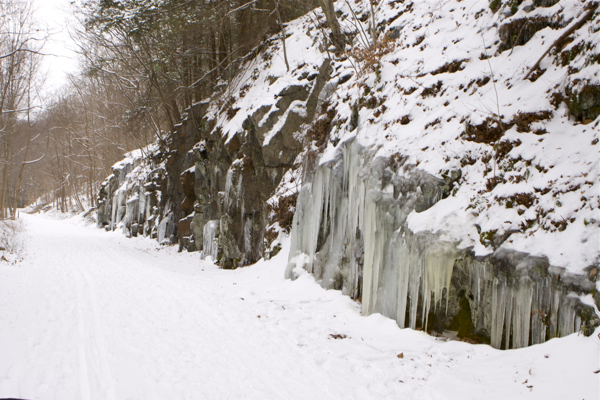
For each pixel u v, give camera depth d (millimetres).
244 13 16141
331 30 11430
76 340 5516
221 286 9484
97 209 34500
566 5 5820
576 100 5164
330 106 9258
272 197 11133
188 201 18344
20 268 11062
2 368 4516
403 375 4562
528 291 4488
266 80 12961
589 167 4680
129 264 13047
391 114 7227
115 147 39188
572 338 4027
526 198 4988
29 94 25688
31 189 60344
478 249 5055
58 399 3891
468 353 4852
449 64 6945
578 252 4250
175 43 17031
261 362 4973
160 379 4422
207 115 16516
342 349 5367
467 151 5852
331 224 7996
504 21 6516
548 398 3619
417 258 5629
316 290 7949
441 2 8328
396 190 6277
